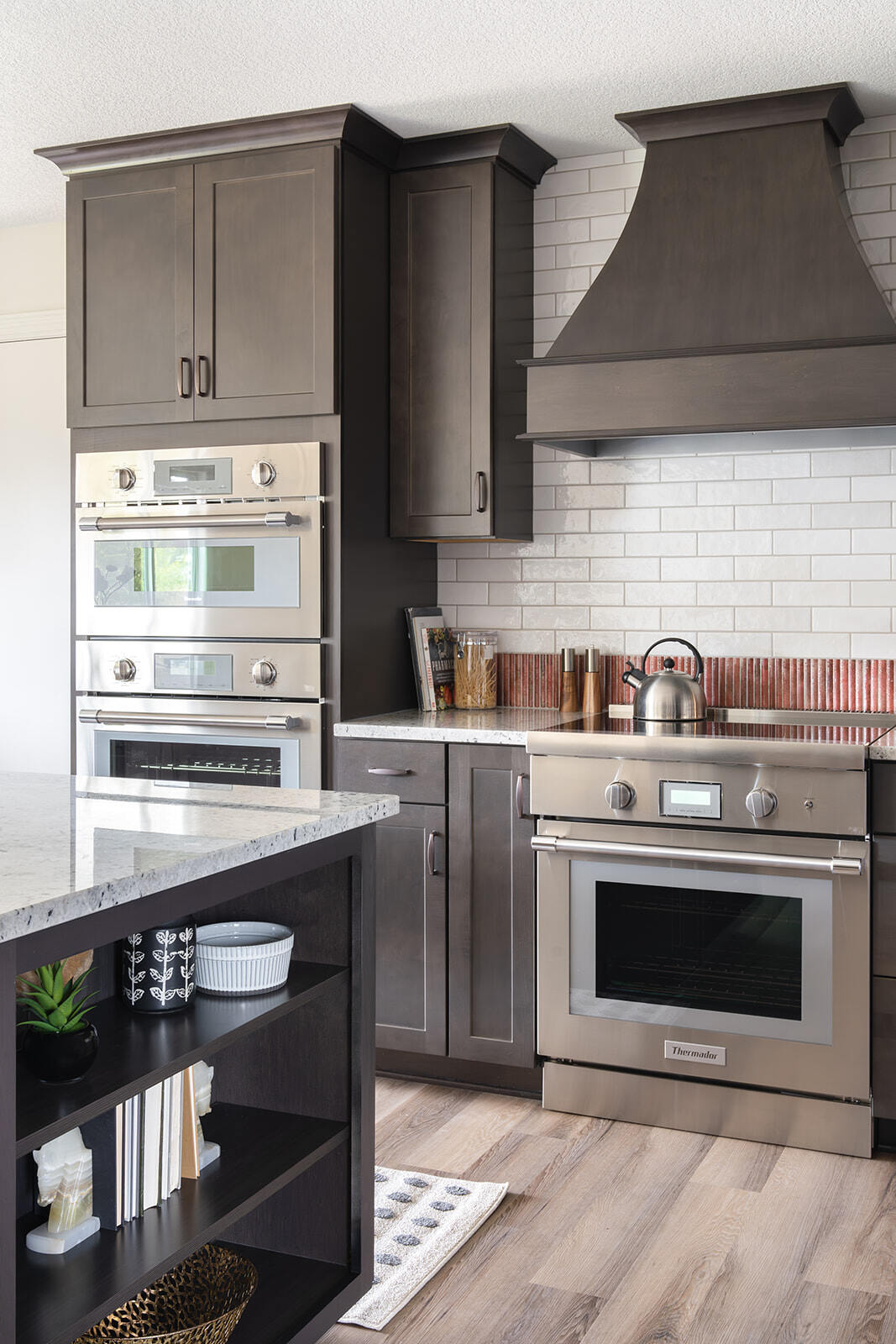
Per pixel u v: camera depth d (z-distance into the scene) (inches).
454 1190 109.7
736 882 121.3
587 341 136.1
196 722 147.2
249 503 144.7
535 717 147.3
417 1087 137.4
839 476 145.3
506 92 134.6
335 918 88.1
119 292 151.9
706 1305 92.1
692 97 134.9
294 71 129.5
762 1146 121.5
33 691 187.6
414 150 148.6
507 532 151.0
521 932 132.0
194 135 145.5
